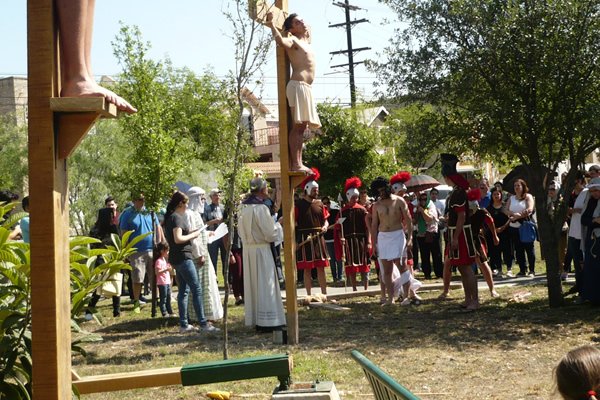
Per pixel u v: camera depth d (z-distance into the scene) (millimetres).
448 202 12883
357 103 32438
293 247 10094
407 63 12398
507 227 16922
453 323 11258
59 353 3477
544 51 11445
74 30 3604
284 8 9938
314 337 10492
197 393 7426
